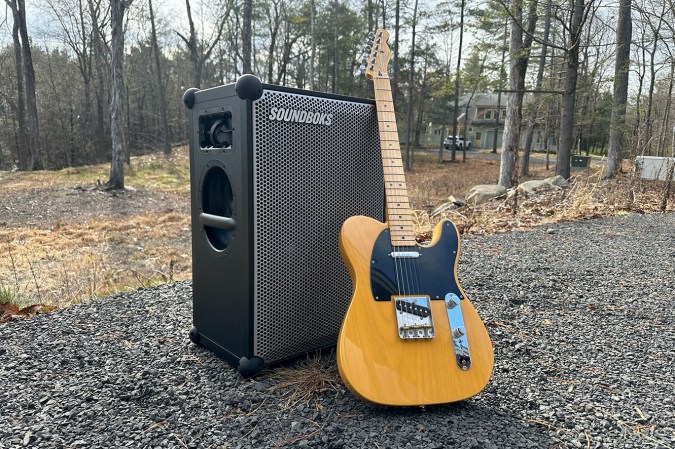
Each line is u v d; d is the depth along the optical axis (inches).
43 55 1421.0
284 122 82.0
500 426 70.6
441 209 375.2
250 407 76.5
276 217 83.5
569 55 449.4
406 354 72.6
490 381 85.8
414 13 1091.9
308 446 65.6
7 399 78.2
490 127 2206.0
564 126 461.4
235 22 1064.2
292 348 90.0
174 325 113.3
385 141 89.7
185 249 320.8
